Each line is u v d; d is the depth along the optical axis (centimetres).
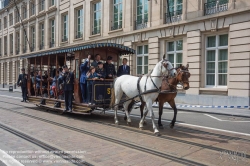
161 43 1806
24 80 1406
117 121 872
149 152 541
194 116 1110
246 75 1350
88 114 1003
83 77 948
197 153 538
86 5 2500
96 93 905
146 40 1897
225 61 1485
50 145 588
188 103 1622
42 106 1265
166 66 709
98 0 2383
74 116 1045
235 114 1140
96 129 779
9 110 1210
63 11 2877
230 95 1420
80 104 952
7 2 4516
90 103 917
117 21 2200
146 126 838
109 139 652
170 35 1722
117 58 1091
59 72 1168
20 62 3894
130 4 2012
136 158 502
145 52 1956
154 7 1828
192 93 1606
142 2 1959
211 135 714
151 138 669
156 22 1814
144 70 1958
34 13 3584
